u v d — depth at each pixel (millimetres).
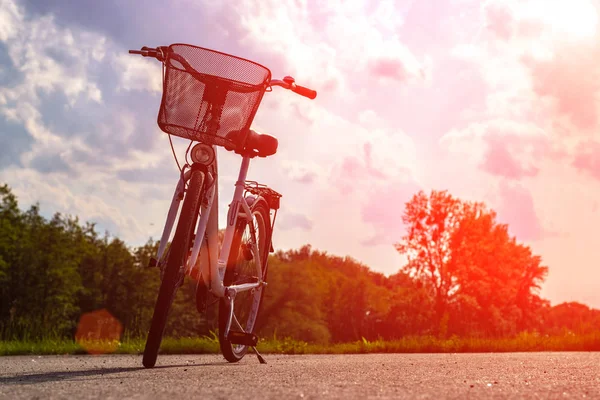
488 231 43719
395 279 43094
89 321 53344
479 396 2172
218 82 3672
